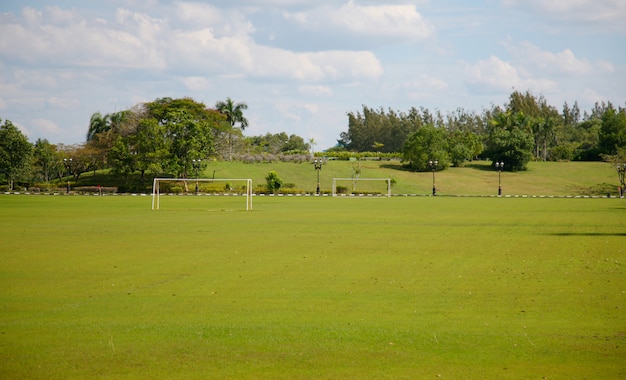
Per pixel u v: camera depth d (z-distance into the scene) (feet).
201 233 126.00
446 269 79.41
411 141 483.51
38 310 56.49
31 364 42.04
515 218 172.14
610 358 43.29
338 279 71.92
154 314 55.01
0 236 118.83
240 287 67.10
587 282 70.18
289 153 541.75
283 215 183.01
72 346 45.73
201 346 45.73
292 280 71.31
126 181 406.41
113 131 434.71
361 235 122.52
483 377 39.93
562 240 113.91
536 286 67.82
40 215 176.24
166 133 391.65
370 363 42.29
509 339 47.52
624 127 520.83
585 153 541.34
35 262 84.94
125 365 41.83
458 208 224.74
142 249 99.45
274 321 52.60
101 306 58.03
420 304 59.00
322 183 434.71
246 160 481.46
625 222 157.48
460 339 47.50
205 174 428.97
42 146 428.56
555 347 45.65
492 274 75.61
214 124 460.55
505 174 472.03
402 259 88.48
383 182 437.17
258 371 40.81
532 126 576.20
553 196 363.76
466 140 535.60
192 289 66.03
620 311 56.18
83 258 88.99
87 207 219.82
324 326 51.03
